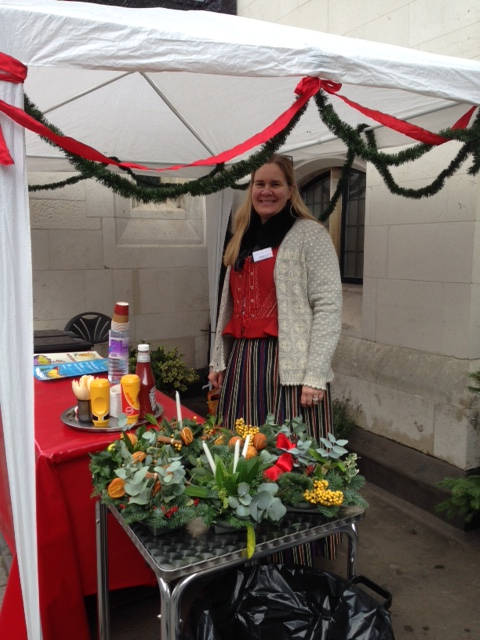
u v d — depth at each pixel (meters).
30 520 1.46
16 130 1.37
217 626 1.35
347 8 3.49
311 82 1.65
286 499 1.37
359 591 1.38
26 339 1.41
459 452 3.02
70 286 4.64
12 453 1.42
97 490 1.45
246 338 2.18
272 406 2.08
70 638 1.78
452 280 3.00
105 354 4.61
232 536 1.31
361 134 2.95
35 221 4.44
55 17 1.35
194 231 5.15
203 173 4.13
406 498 3.16
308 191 4.84
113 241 4.77
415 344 3.28
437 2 2.93
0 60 1.31
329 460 1.47
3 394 1.39
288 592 1.42
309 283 2.06
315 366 1.97
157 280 5.00
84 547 1.85
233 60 1.51
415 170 3.15
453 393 3.02
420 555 2.66
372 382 3.54
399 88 1.72
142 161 3.87
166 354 4.78
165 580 1.18
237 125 3.29
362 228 4.29
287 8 4.02
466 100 1.86
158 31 1.43
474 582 2.45
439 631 2.13
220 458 1.41
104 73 2.56
